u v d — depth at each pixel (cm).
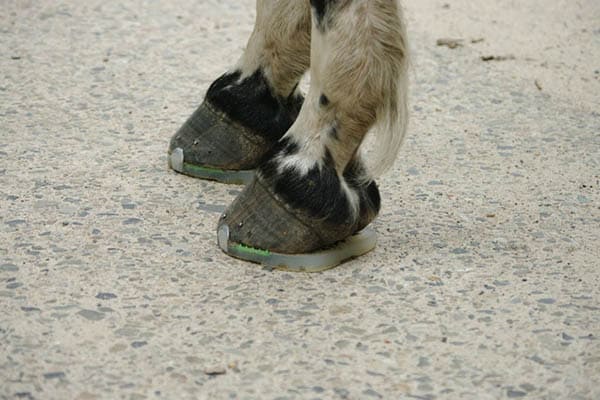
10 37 869
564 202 605
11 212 570
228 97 603
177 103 750
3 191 596
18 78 782
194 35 891
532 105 768
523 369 434
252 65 597
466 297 492
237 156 612
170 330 460
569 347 450
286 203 508
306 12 556
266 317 472
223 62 835
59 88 767
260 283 503
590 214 589
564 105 770
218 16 941
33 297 482
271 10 569
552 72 837
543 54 875
